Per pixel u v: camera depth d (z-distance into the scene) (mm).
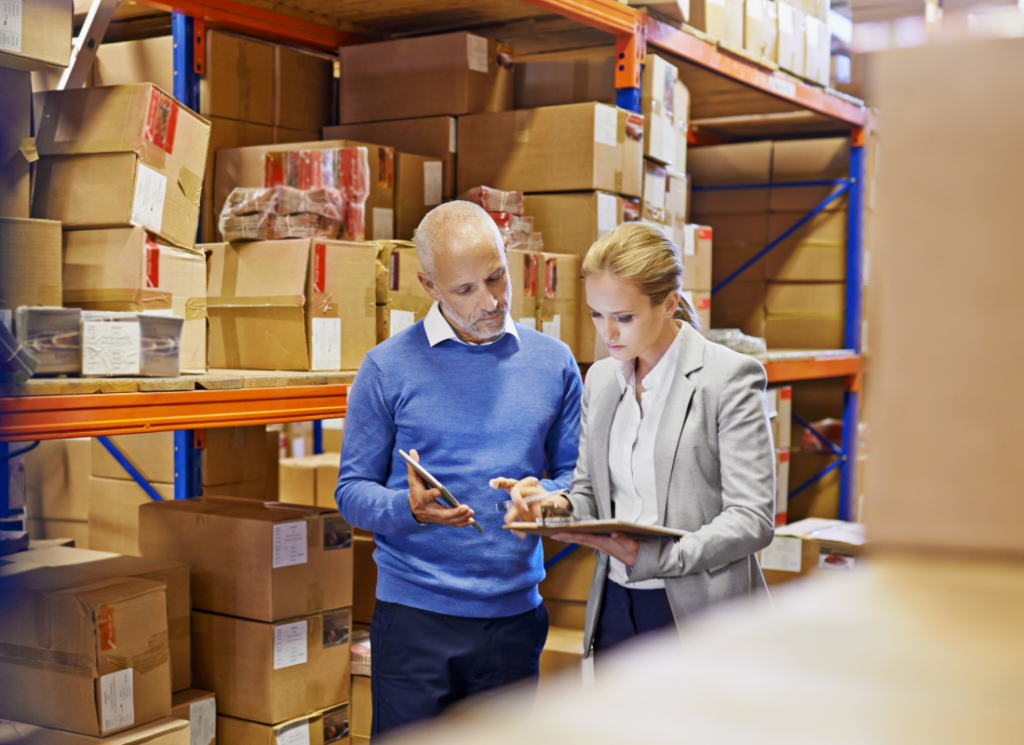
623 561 1627
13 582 2279
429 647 1940
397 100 3297
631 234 1696
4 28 1875
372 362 2012
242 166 3027
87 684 2141
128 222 2043
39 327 1819
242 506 2729
